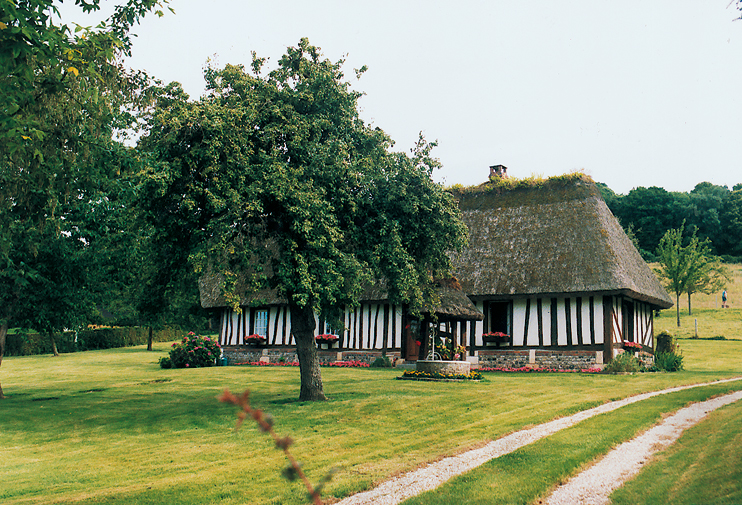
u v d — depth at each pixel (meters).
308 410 13.37
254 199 12.30
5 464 9.91
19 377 25.02
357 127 14.73
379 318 26.05
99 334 42.38
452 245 15.62
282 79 14.80
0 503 7.59
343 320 26.52
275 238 14.16
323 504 7.00
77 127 9.52
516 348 24.52
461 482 7.25
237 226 13.35
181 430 12.27
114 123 14.12
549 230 25.70
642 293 24.00
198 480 8.24
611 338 22.80
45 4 7.10
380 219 14.23
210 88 14.40
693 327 42.91
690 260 40.16
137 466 9.42
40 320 16.50
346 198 13.66
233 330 29.92
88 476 8.93
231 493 7.56
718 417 10.41
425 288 16.45
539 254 24.98
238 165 12.85
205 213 13.48
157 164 12.47
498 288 24.62
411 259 14.23
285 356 28.06
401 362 24.55
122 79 12.12
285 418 12.63
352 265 13.10
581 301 23.62
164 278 14.57
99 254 16.27
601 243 24.09
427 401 13.82
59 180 9.30
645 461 7.97
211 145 12.29
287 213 13.20
